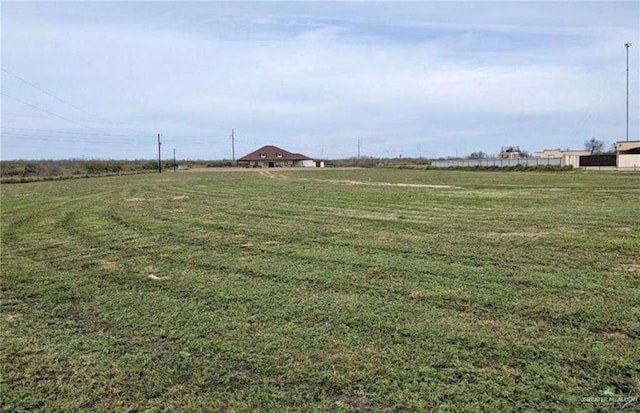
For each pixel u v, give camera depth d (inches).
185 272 244.4
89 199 731.4
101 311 184.1
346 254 282.8
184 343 150.3
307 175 1718.8
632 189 796.0
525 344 144.1
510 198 651.5
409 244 312.2
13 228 424.8
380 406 110.7
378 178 1386.6
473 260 261.4
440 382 121.3
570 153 2598.4
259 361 135.9
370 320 167.6
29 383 126.6
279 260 269.0
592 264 247.4
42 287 220.7
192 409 112.0
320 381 123.5
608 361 131.6
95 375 130.3
